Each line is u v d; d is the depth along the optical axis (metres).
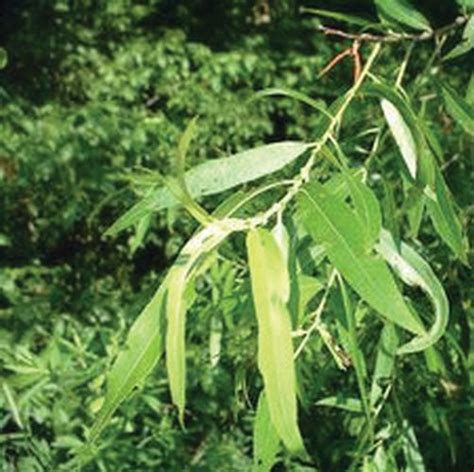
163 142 3.28
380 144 0.92
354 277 0.66
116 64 3.51
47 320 2.57
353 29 3.48
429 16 3.35
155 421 1.92
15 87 3.55
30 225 3.26
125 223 0.80
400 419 1.07
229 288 1.15
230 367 1.95
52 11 3.60
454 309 1.18
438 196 0.81
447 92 0.91
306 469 1.70
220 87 3.48
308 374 1.28
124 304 2.78
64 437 1.66
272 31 3.81
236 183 0.73
